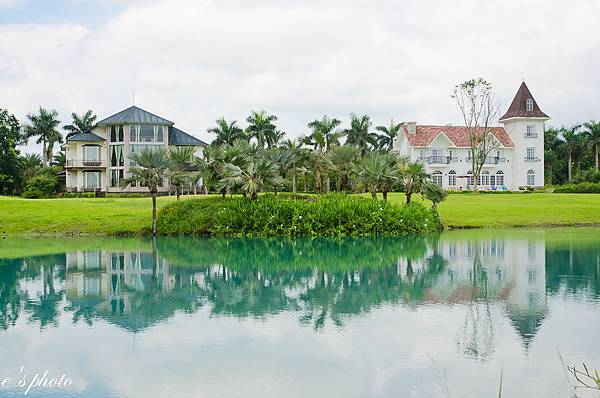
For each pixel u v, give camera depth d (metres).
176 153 36.00
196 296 14.54
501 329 10.90
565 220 36.19
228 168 32.41
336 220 31.25
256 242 28.12
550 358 9.23
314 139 58.06
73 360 9.45
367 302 13.51
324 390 8.08
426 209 33.75
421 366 8.96
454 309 12.65
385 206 32.22
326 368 8.91
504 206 41.72
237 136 68.81
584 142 93.44
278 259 21.72
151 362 9.30
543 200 46.59
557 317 11.77
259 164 32.25
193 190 58.69
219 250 24.73
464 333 10.66
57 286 16.06
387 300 13.72
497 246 24.86
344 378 8.50
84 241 28.55
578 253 22.09
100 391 8.17
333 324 11.45
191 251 24.39
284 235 30.92
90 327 11.46
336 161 37.69
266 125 70.19
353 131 73.94
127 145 61.34
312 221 31.05
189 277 17.58
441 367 8.90
